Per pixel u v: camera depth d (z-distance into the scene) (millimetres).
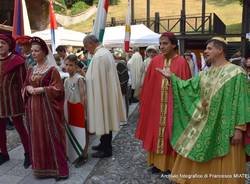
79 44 11469
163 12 30719
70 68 4801
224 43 3457
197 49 18969
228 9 30938
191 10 31297
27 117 4422
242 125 3260
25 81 4473
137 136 4629
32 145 4371
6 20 18156
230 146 3371
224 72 3391
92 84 4883
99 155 5289
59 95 4301
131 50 11555
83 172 4691
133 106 9938
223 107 3354
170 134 3840
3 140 5008
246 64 5051
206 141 3443
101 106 4891
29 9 19531
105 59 4918
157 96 4383
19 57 4781
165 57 4422
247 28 17188
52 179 4441
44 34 10758
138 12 30688
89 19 31375
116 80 5090
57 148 4367
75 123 4852
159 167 4445
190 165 3678
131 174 4641
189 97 3730
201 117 3545
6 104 4672
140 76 9195
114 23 21438
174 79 3803
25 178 4488
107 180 4457
